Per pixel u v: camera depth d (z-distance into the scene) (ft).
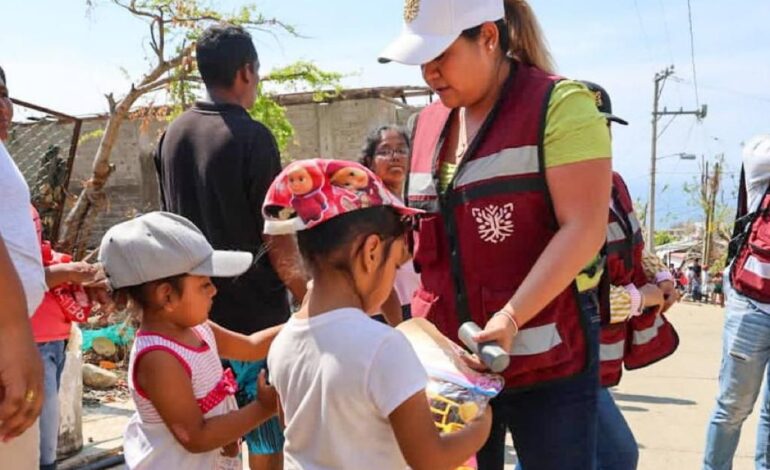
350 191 5.65
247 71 10.34
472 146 6.50
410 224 6.70
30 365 5.17
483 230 6.47
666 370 23.48
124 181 51.03
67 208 27.78
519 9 6.84
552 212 6.30
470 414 5.77
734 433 11.28
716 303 85.20
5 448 6.24
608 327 8.86
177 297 7.32
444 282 6.94
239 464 8.14
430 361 6.08
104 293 9.36
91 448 14.06
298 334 5.81
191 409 7.16
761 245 10.63
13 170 6.26
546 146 6.17
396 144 12.09
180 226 7.52
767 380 11.07
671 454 14.55
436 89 6.50
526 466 6.85
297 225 5.76
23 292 5.26
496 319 5.92
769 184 10.61
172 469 7.27
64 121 20.07
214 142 9.83
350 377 5.40
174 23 24.11
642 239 9.58
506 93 6.47
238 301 9.93
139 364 7.23
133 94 23.95
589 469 6.60
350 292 5.76
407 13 6.40
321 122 51.03
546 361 6.34
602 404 9.08
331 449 5.51
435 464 5.43
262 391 7.20
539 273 5.95
